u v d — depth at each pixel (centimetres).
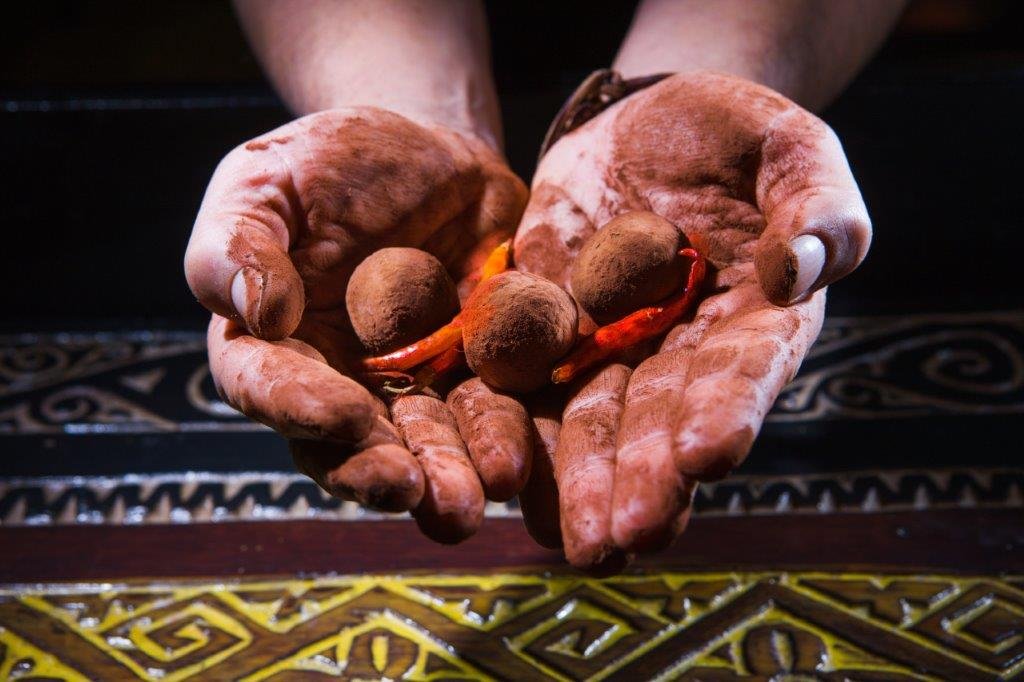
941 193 68
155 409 62
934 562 52
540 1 76
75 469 59
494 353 43
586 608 50
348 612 51
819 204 42
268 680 48
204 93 68
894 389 62
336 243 47
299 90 61
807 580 51
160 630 50
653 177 48
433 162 49
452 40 60
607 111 51
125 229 69
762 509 55
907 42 75
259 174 46
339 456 40
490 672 48
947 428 59
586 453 41
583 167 50
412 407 43
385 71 58
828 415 60
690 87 48
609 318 45
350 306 46
